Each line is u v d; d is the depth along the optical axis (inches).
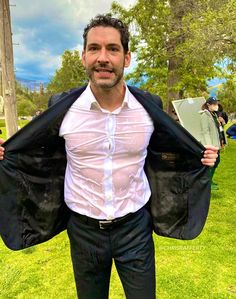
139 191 65.4
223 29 268.1
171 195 72.0
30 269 122.4
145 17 454.6
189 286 110.4
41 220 70.9
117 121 59.4
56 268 123.3
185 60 353.1
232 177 275.0
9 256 133.6
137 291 65.8
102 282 69.6
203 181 70.7
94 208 62.8
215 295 105.6
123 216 63.4
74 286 111.5
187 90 441.7
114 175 61.2
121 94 59.1
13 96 208.4
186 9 403.9
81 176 62.5
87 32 57.3
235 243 144.9
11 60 203.2
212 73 434.6
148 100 61.7
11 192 66.9
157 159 70.4
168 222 73.0
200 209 71.4
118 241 64.6
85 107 58.7
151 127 62.6
